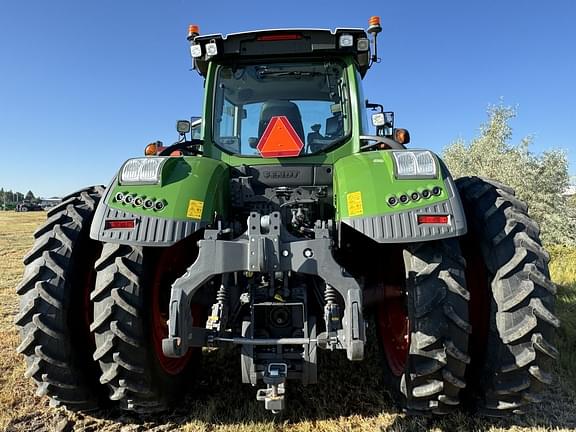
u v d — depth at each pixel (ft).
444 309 7.70
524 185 33.50
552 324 7.75
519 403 8.16
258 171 10.85
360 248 10.73
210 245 7.32
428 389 7.93
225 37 11.49
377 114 13.01
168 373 9.11
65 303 8.43
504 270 8.02
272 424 8.79
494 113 37.37
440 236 7.50
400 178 8.02
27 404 9.82
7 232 67.51
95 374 9.23
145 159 8.67
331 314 7.52
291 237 7.44
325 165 10.89
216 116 11.69
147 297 8.19
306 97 11.75
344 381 10.71
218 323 7.72
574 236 33.19
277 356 7.77
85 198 9.72
